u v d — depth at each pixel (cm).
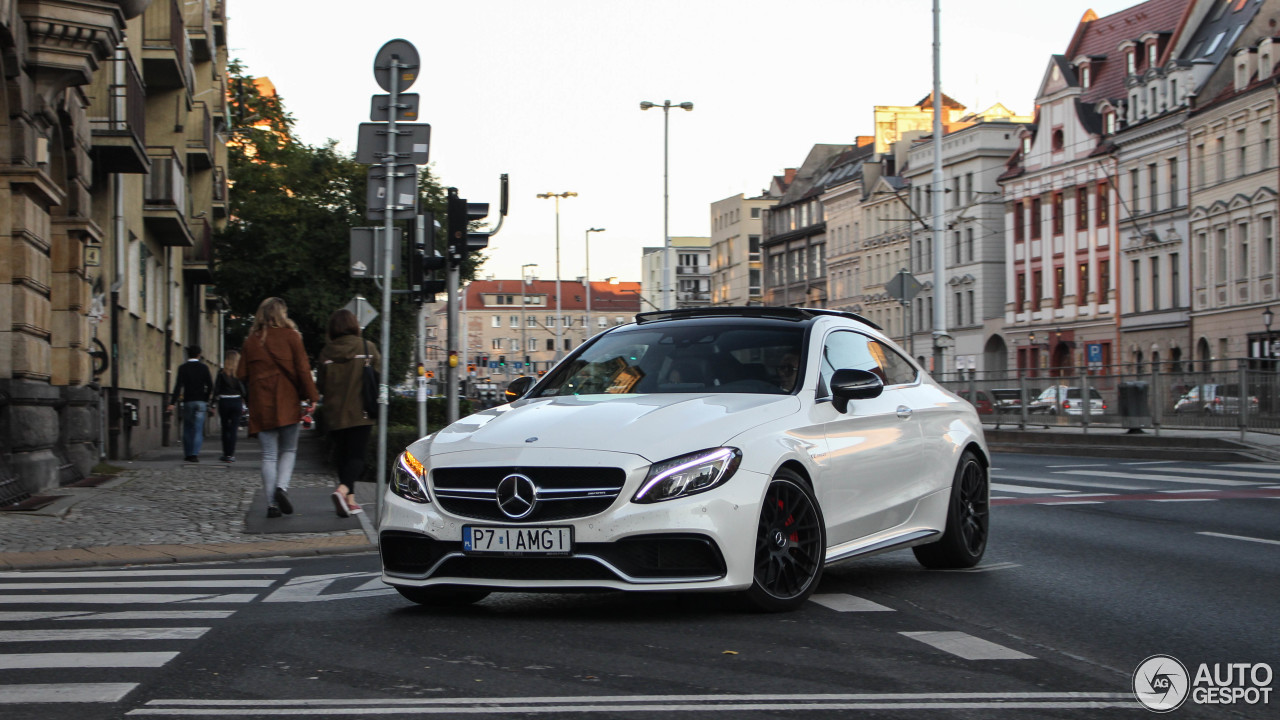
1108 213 6869
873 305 9612
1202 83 6175
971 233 8112
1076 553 936
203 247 3550
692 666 522
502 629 611
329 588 796
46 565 980
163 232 2912
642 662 530
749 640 577
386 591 768
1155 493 1513
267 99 5781
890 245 9300
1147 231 6500
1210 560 895
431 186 4588
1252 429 2367
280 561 1012
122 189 2388
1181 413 2534
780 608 647
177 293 3400
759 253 13675
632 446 612
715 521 606
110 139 2117
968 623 634
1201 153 6075
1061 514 1252
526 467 611
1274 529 1108
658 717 441
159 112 3062
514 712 448
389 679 502
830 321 789
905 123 9900
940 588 755
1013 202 7775
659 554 602
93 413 1973
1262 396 2372
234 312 4672
